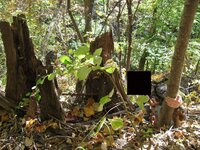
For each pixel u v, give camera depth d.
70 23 4.49
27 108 2.13
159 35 3.52
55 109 2.00
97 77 2.10
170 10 3.53
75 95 2.15
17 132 2.00
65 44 3.93
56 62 2.11
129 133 1.95
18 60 2.11
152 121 2.06
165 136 1.91
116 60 2.70
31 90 2.14
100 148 1.82
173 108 1.95
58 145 1.89
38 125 1.99
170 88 1.89
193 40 3.54
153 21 3.61
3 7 4.51
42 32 4.19
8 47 2.08
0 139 1.96
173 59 1.81
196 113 2.33
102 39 2.02
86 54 1.68
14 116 2.08
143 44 3.37
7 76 2.14
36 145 1.89
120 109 2.11
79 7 4.32
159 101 2.22
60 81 2.87
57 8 3.79
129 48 2.52
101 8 4.04
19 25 2.07
